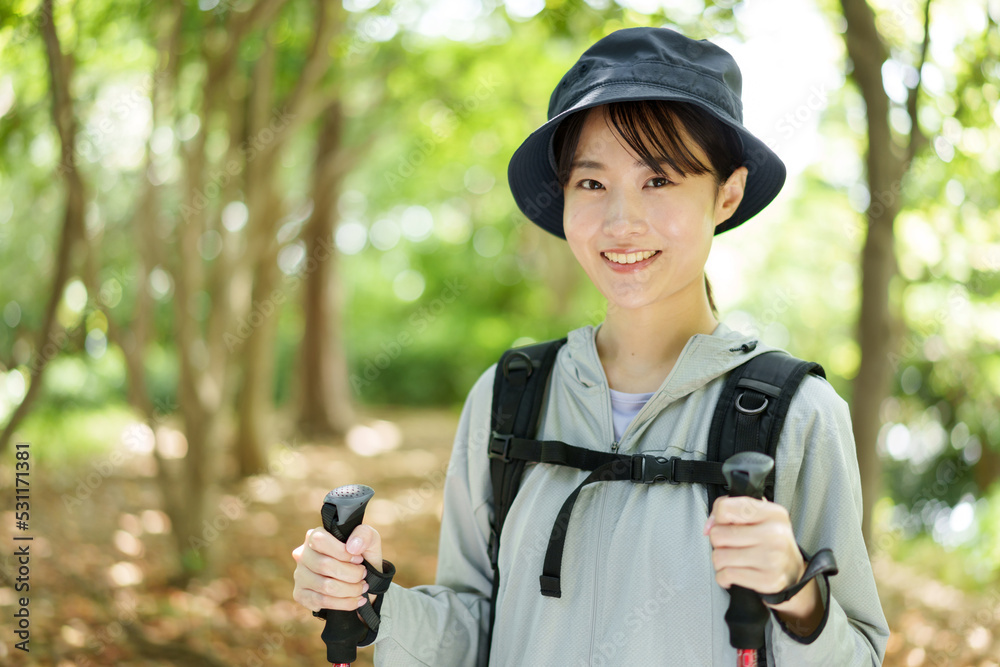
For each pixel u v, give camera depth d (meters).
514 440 1.24
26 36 4.43
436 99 8.14
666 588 1.08
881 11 4.08
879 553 5.86
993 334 6.73
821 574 0.95
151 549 6.00
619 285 1.18
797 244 11.00
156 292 6.86
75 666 3.93
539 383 1.29
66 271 4.89
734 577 0.91
